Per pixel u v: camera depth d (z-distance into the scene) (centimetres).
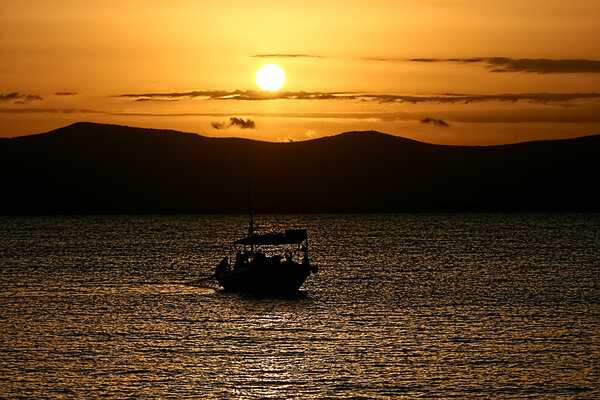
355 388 8925
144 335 11681
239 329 12100
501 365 9819
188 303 14825
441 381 9169
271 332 11875
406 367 9750
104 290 16888
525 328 12125
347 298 15400
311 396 8656
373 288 17012
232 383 9119
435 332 11812
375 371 9575
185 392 8800
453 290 16675
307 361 10062
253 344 11031
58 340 11319
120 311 13888
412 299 15288
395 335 11600
